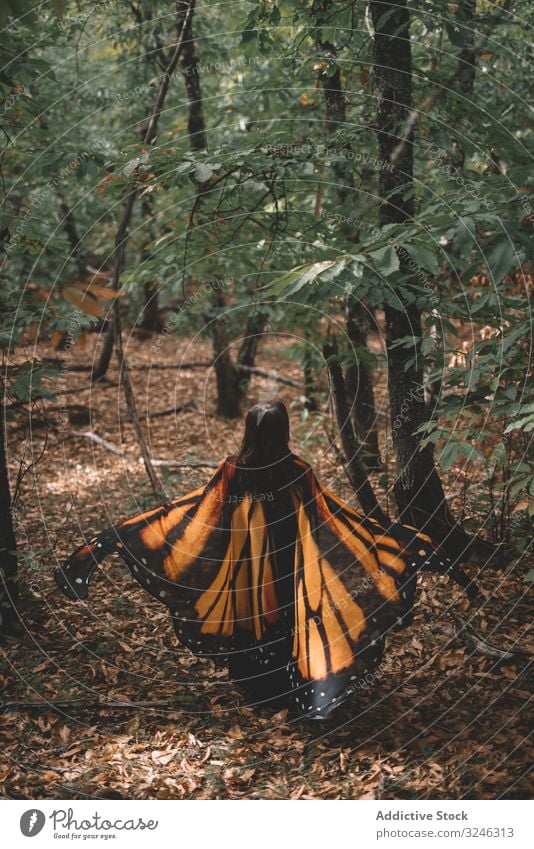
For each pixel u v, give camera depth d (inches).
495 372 149.6
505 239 125.4
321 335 251.0
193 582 139.9
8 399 167.3
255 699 141.2
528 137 233.0
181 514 142.3
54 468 301.9
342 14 189.3
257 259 232.4
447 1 173.5
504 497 187.6
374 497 209.2
